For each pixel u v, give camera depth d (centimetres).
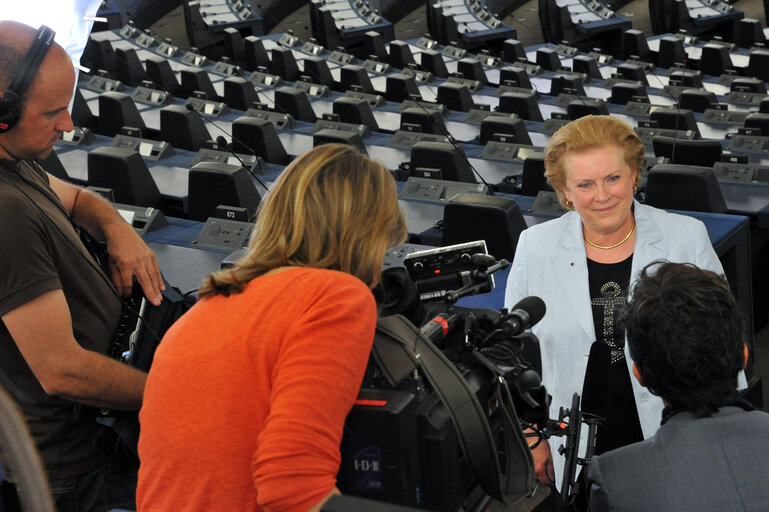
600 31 1798
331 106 1062
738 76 1236
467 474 106
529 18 2070
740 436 118
